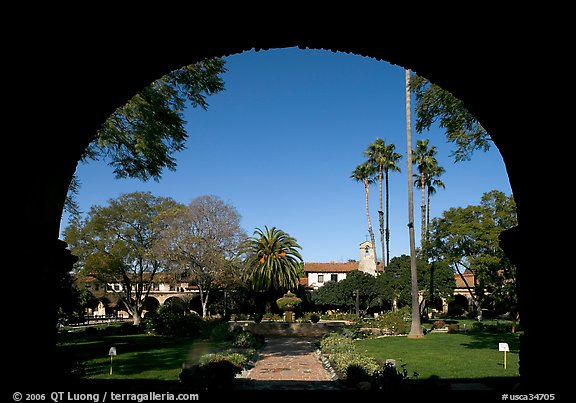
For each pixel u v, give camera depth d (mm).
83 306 41438
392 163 44625
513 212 28172
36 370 5848
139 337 25672
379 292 40000
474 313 46125
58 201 6977
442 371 12766
